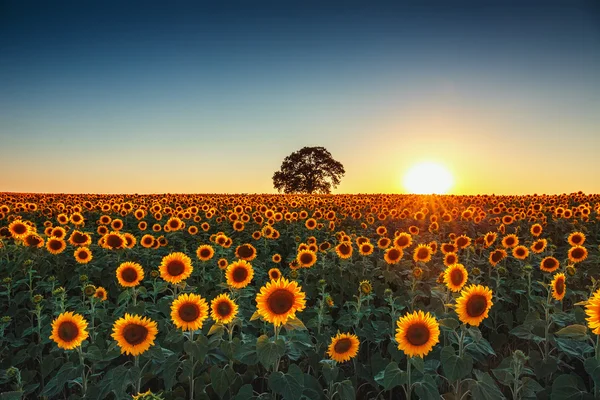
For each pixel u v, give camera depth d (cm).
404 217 2109
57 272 1032
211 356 608
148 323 537
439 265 1073
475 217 1856
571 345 583
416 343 498
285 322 529
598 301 486
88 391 556
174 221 1466
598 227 1780
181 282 704
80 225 1741
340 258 1070
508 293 956
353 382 646
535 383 545
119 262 1066
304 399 543
